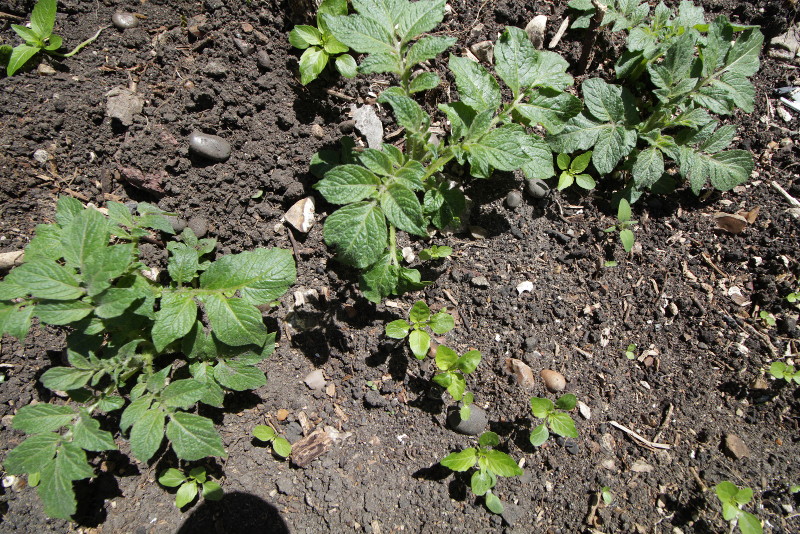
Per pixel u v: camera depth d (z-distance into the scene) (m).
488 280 0.66
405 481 0.59
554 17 0.73
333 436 0.60
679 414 0.62
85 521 0.55
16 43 0.64
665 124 0.66
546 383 0.62
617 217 0.68
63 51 0.64
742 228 0.68
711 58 0.64
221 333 0.51
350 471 0.59
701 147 0.66
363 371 0.62
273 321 0.63
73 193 0.62
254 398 0.61
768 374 0.62
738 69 0.65
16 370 0.58
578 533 0.57
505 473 0.55
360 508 0.57
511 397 0.62
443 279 0.66
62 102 0.62
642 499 0.58
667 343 0.64
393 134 0.69
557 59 0.64
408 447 0.60
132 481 0.57
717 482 0.58
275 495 0.58
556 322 0.65
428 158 0.63
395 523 0.57
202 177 0.64
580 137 0.65
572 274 0.67
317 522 0.57
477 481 0.55
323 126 0.68
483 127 0.57
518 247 0.68
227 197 0.65
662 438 0.61
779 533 0.56
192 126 0.64
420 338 0.58
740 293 0.66
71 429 0.50
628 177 0.70
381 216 0.53
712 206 0.70
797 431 0.61
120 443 0.58
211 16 0.67
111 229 0.52
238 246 0.65
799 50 0.77
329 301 0.64
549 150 0.61
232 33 0.66
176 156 0.63
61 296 0.47
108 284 0.47
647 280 0.67
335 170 0.52
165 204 0.63
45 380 0.49
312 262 0.65
